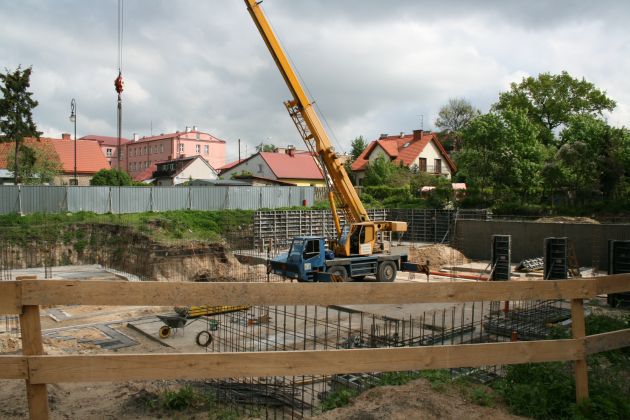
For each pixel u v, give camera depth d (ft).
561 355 13.74
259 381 24.97
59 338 39.11
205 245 78.13
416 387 16.12
